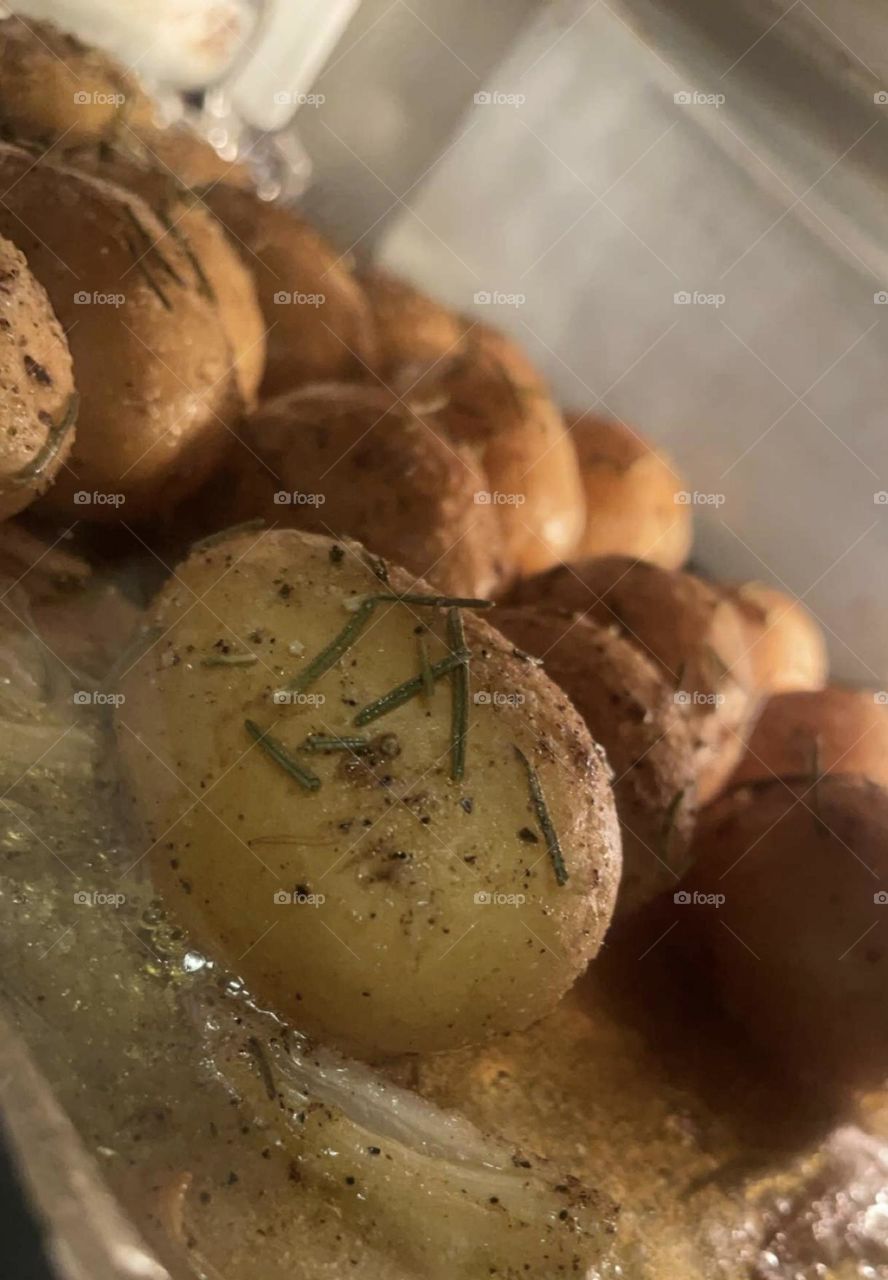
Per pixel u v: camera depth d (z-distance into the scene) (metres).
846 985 0.20
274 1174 0.17
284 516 0.20
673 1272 0.18
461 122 0.29
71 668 0.18
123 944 0.17
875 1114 0.20
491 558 0.21
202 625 0.17
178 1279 0.15
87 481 0.19
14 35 0.22
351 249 0.28
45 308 0.17
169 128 0.25
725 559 0.31
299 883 0.16
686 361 0.30
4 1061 0.14
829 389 0.28
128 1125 0.16
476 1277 0.17
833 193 0.26
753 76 0.26
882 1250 0.19
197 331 0.19
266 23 0.29
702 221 0.28
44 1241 0.13
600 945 0.18
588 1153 0.18
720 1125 0.19
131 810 0.17
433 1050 0.18
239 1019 0.17
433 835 0.17
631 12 0.27
